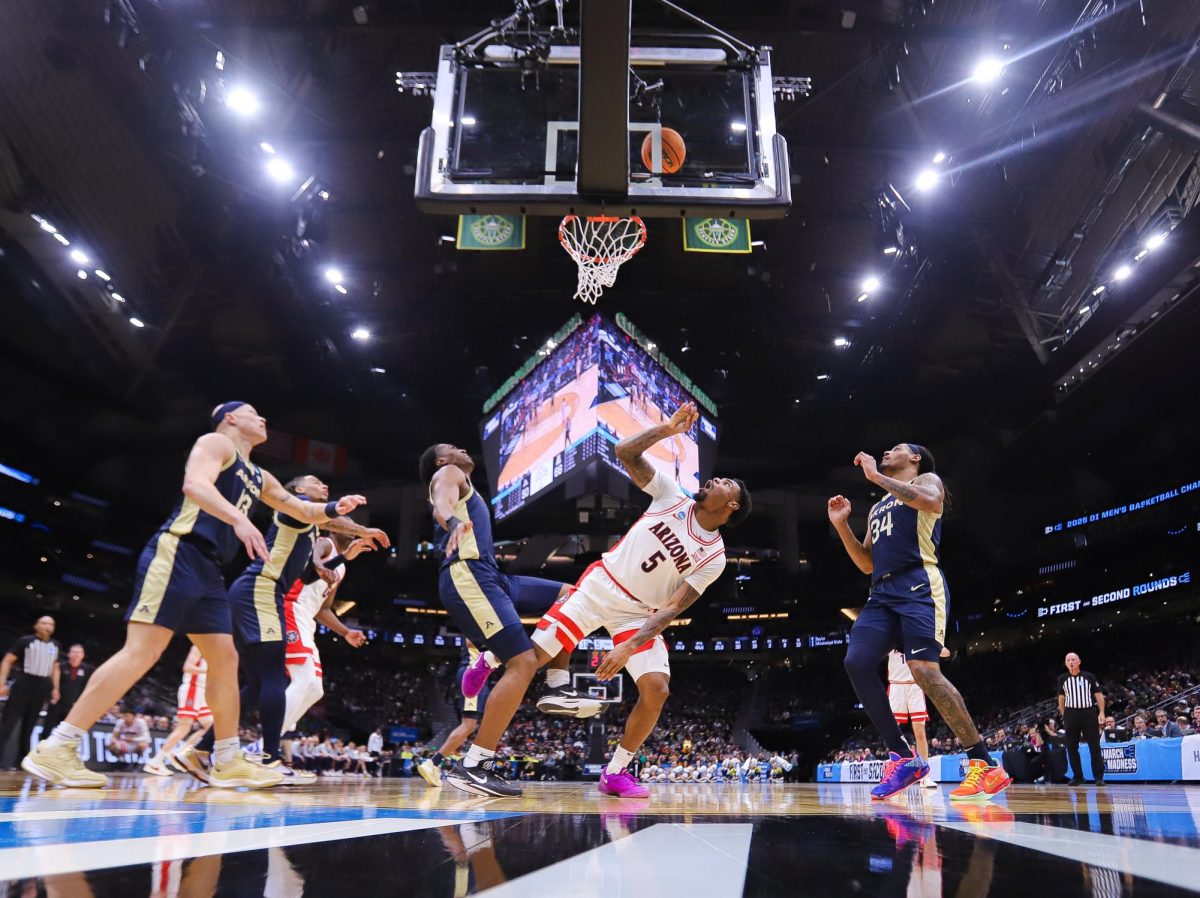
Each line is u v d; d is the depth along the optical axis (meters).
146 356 23.25
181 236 20.62
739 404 33.53
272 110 17.73
